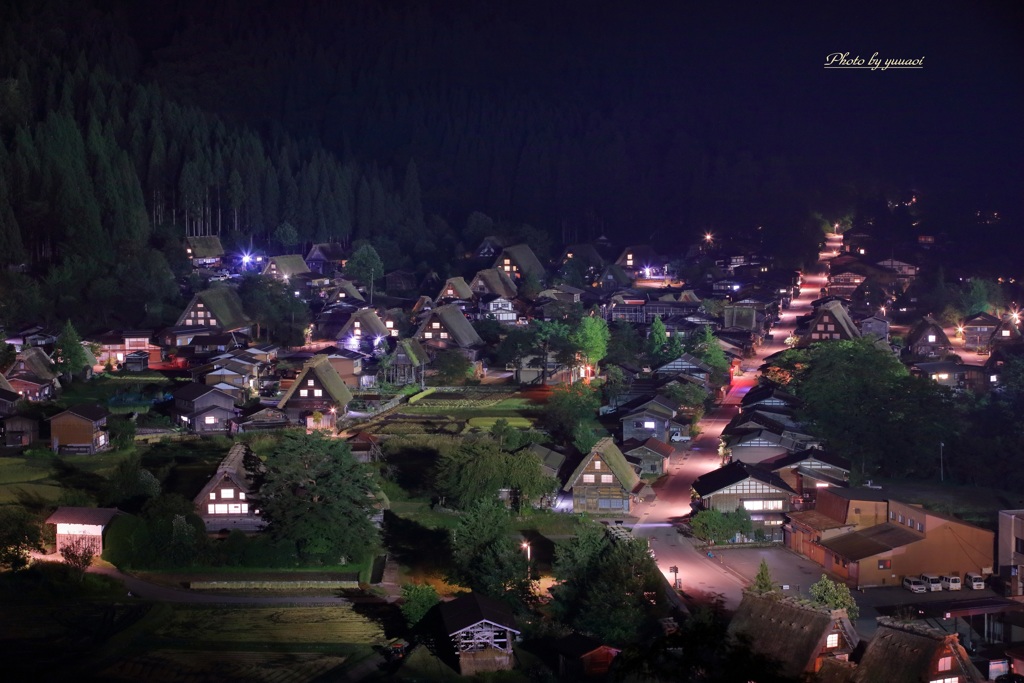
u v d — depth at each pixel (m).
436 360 106.81
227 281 125.12
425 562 59.97
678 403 86.62
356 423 85.44
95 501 64.38
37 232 119.25
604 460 66.56
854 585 55.66
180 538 59.12
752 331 118.88
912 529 57.69
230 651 49.19
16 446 76.00
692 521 62.69
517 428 83.31
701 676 40.00
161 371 100.25
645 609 49.81
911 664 41.25
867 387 76.50
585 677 46.84
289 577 57.94
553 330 105.75
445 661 47.72
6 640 50.00
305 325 116.38
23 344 95.00
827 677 42.66
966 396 85.44
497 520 58.72
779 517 63.66
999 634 50.19
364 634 51.38
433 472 69.31
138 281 115.06
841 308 114.06
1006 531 55.84
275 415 83.06
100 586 56.22
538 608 52.97
